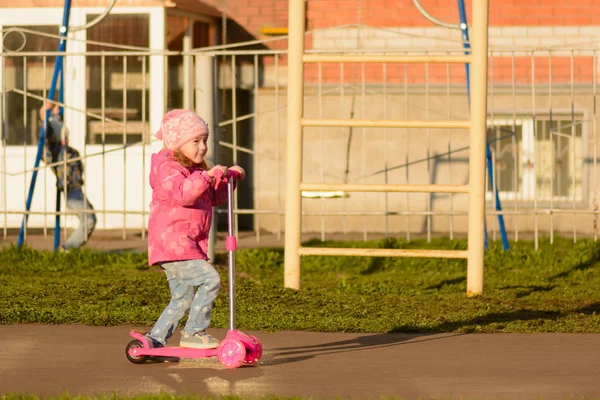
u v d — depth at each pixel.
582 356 17.95
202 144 17.11
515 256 31.67
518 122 41.91
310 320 21.42
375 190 25.03
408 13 42.59
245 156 42.97
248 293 24.61
